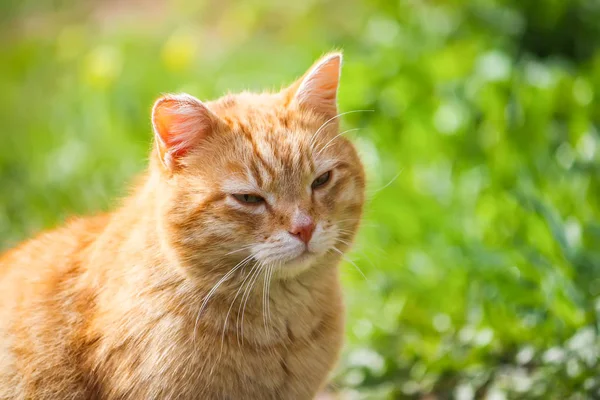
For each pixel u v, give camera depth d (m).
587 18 8.30
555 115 7.29
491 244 6.36
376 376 5.87
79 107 9.46
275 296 4.68
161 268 4.59
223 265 4.58
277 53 9.94
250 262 4.60
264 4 10.70
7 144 9.40
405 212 6.82
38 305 4.81
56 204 8.03
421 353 5.86
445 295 6.17
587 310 5.49
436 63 7.78
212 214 4.52
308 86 4.88
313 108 4.93
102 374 4.62
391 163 7.30
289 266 4.57
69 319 4.74
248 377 4.66
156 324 4.55
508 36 8.35
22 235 7.61
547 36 8.38
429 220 6.78
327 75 4.95
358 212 4.93
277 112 4.81
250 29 10.83
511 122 7.06
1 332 4.80
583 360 5.27
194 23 11.12
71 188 8.22
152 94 9.04
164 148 4.59
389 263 6.61
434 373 5.70
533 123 7.05
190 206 4.54
